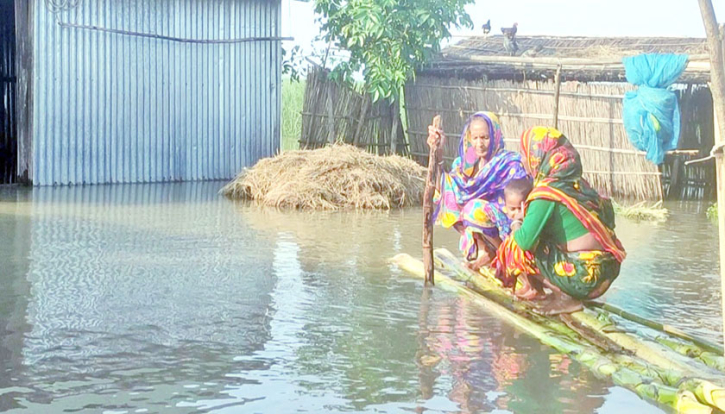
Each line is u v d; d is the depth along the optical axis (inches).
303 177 521.7
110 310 252.8
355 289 287.1
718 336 236.1
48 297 266.5
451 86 679.1
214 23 663.8
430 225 293.9
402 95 714.8
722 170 184.7
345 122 711.1
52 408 175.5
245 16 680.4
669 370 200.7
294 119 1008.2
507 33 694.5
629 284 302.0
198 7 654.5
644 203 568.1
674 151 598.9
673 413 177.8
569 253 241.6
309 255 348.2
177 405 178.7
